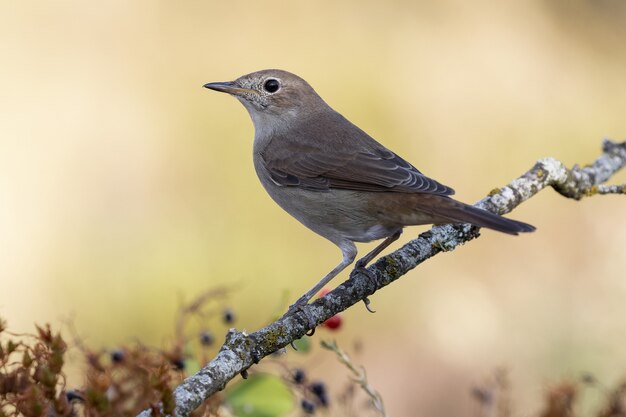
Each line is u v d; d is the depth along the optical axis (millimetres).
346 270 13984
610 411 7656
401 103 16219
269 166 9117
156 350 6523
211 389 5988
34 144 15320
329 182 8633
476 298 13930
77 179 15055
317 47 16688
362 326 13531
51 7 16625
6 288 13547
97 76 16141
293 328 6871
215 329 12539
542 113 16281
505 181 15750
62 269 13938
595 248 14523
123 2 16812
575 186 9117
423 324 13711
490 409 7922
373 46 16656
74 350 8992
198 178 15148
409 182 8062
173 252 14227
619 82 16641
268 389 6992
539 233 14688
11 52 16172
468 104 16281
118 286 13805
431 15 16984
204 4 16922
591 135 16172
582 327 13336
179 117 15836
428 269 14102
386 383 13203
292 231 14375
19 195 14727
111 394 5359
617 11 17219
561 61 16719
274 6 16953
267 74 9547
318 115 9469
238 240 14398
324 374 12742
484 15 16984
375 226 8422
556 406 7457
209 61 16500
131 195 14969
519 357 13172
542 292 13969
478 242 14398
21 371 5227
